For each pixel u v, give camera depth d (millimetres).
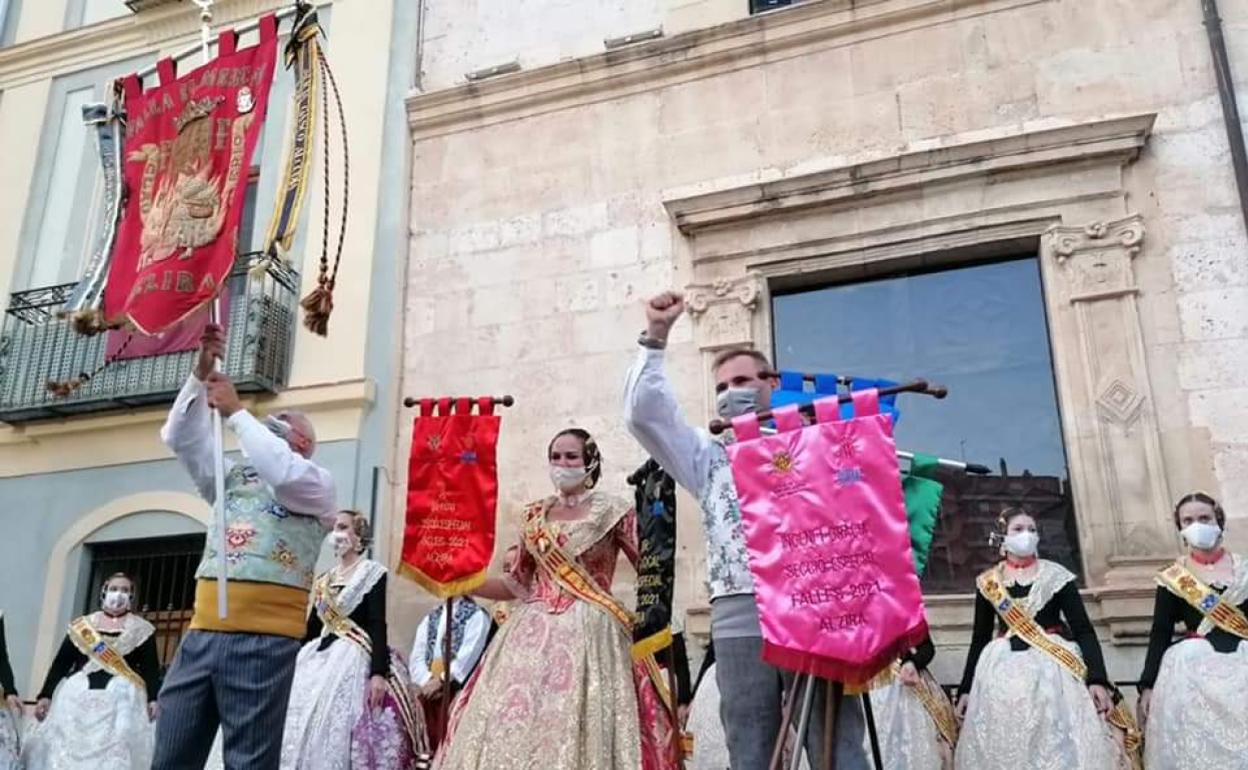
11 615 8609
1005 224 6820
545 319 7934
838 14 7707
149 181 4895
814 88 7680
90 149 10062
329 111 9117
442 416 5391
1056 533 6320
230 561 3445
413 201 8672
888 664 2744
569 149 8289
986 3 7379
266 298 8359
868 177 7152
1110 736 4633
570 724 3795
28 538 8812
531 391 7793
